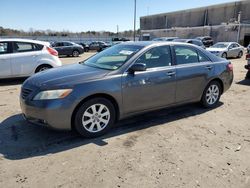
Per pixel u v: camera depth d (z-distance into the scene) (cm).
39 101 388
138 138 432
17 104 616
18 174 323
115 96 430
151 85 470
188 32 5397
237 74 1167
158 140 425
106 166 344
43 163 349
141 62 464
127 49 494
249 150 400
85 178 317
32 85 412
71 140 419
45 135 435
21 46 867
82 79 409
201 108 601
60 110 388
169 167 345
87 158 363
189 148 400
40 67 893
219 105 634
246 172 338
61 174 324
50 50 916
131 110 459
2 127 468
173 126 488
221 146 411
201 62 562
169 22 6719
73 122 412
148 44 494
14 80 935
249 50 1002
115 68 446
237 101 680
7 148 389
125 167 342
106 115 435
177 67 511
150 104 480
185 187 304
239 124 508
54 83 397
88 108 413
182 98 531
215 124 505
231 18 5231
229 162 362
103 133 438
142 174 327
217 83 599
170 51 511
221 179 321
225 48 1981
